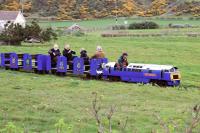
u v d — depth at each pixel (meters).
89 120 19.30
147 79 31.69
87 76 34.84
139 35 95.94
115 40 86.94
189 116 20.05
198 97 26.81
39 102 23.11
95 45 74.00
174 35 94.75
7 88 27.36
